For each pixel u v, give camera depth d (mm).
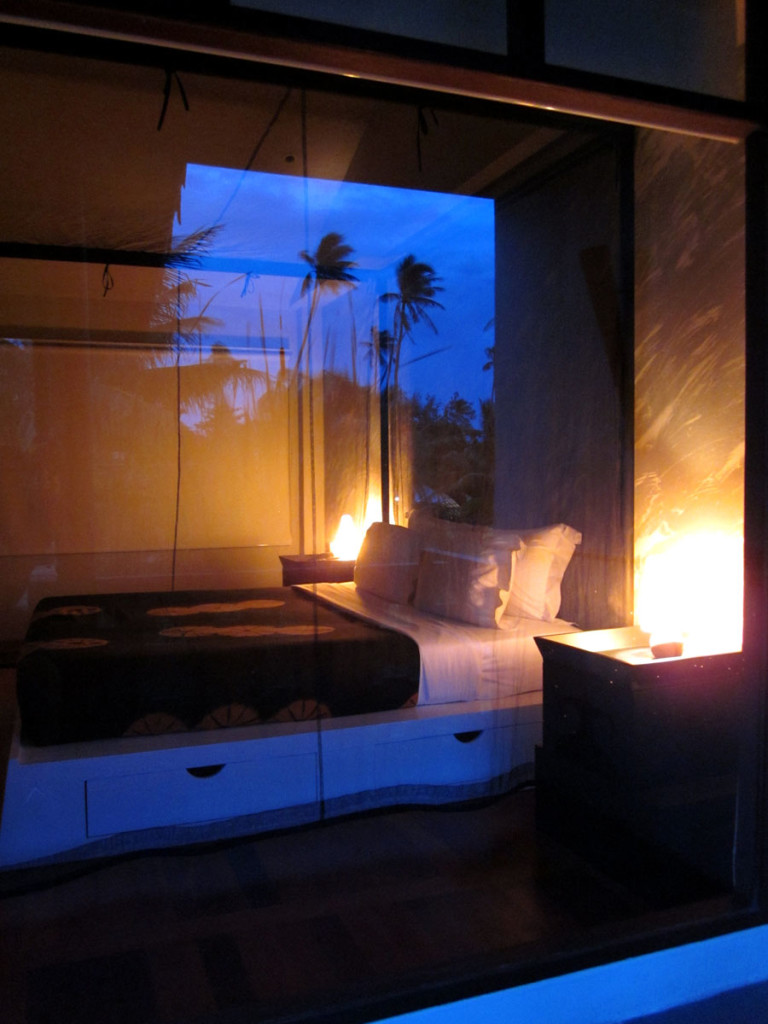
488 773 2645
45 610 3180
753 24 1768
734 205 2301
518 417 3098
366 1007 1449
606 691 2145
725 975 1734
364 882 2094
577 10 1637
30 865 2088
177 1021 1406
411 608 3094
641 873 2062
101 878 2072
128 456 4383
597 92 1639
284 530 4520
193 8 1350
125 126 2969
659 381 2619
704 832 1963
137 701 2242
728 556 2361
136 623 2854
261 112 2809
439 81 1583
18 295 4234
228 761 2295
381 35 1478
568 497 2918
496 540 2963
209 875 2113
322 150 3141
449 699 2617
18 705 2258
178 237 4125
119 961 1725
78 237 4152
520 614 2875
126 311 4359
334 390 4156
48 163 3316
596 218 2807
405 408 3604
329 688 2457
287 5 1414
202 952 1762
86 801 2145
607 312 2783
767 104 1766
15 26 2230
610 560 2785
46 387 4273
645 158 2660
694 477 2482
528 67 1583
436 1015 1481
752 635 1771
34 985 1636
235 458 4504
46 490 4277
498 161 3098
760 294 1741
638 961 1646
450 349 3377
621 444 2748
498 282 3174
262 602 3336
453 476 3295
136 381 4387
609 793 2148
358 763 2467
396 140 2973
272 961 1730
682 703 2105
